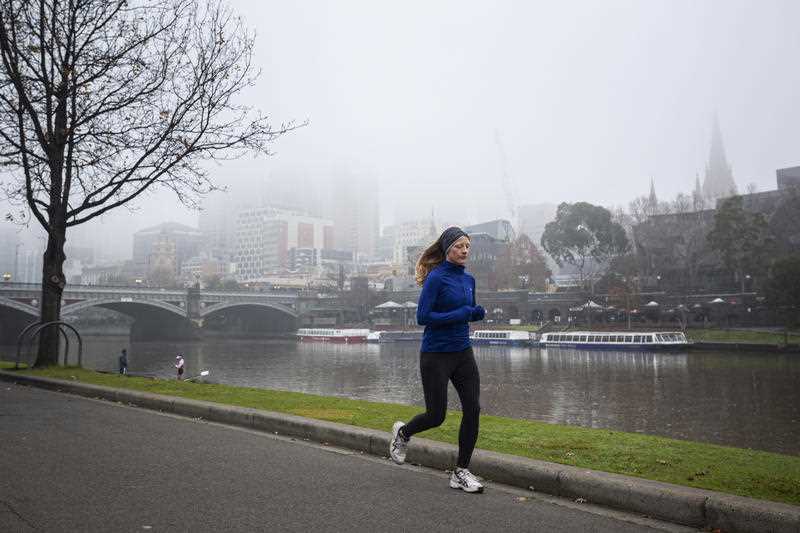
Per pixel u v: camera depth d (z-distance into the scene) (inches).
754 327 3073.3
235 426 330.0
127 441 278.2
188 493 194.4
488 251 5472.4
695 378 1822.1
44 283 688.4
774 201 3585.1
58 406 393.4
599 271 4466.0
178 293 3956.7
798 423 1157.7
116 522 165.9
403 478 219.1
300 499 189.6
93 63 635.5
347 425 287.6
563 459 230.8
